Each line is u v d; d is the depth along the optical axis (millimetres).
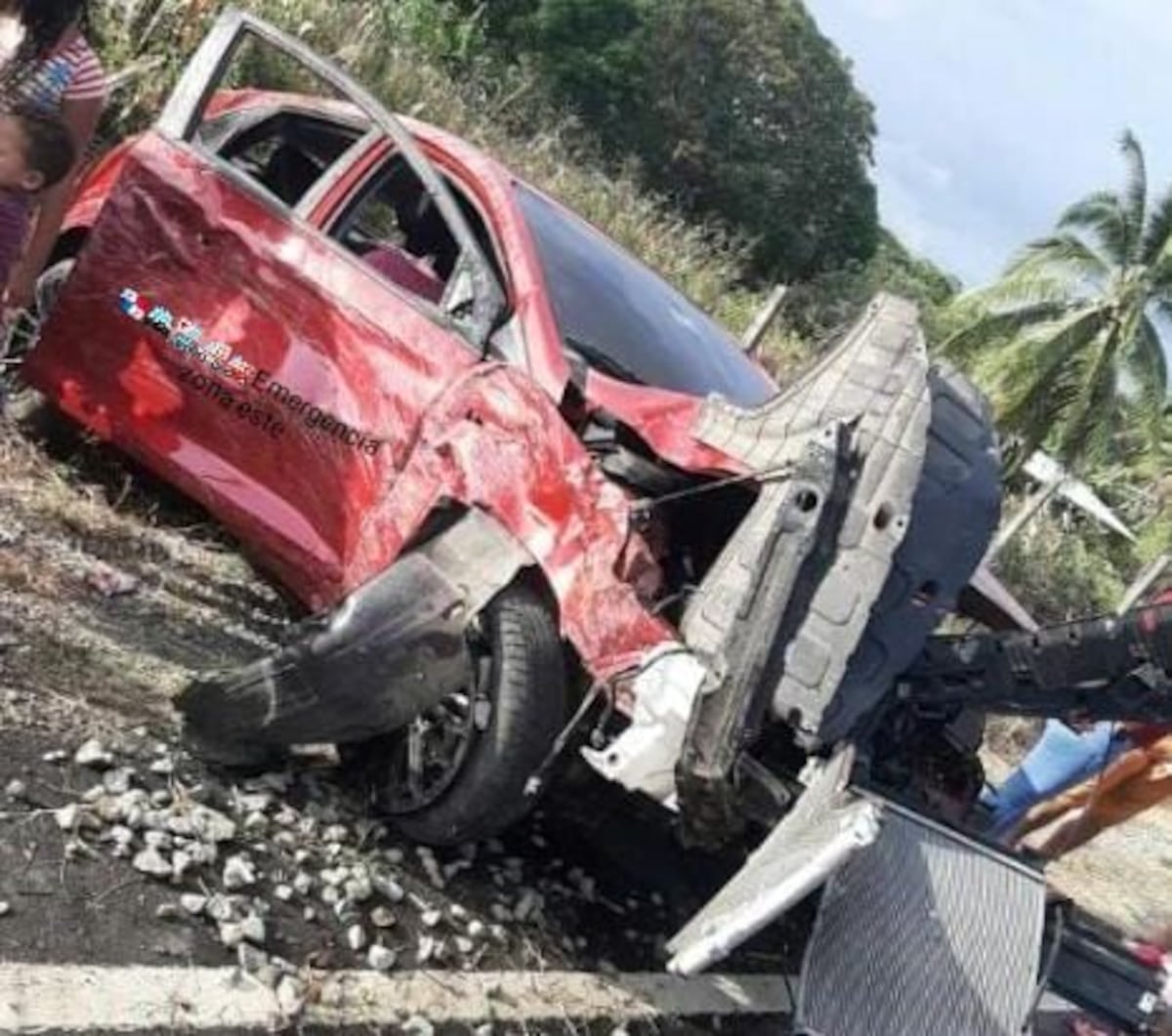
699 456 4062
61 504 5258
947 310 29266
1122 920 7742
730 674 3670
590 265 5188
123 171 5379
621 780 3844
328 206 5172
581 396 4359
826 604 3615
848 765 3699
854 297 46562
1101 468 29297
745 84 51625
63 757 3854
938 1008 3689
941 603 3713
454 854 4418
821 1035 3588
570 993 4160
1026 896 3857
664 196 22562
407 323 4773
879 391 3695
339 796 4336
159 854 3678
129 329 5297
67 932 3316
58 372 5418
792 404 3922
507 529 4164
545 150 18531
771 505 3832
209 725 4133
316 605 4871
